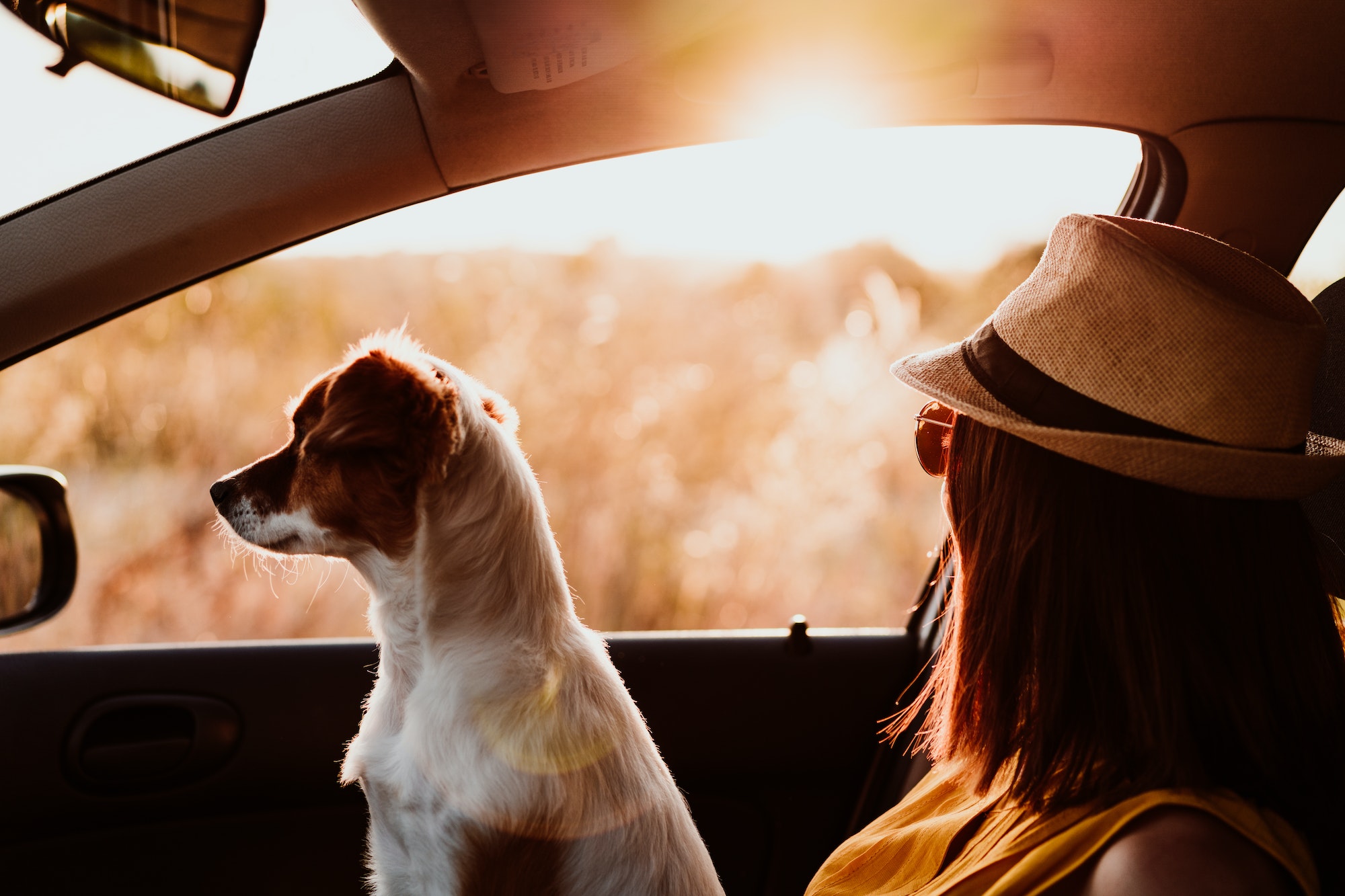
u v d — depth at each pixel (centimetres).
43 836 218
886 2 167
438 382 204
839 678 264
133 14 167
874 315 663
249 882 232
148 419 606
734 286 690
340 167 184
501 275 669
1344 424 165
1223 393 104
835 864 151
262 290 645
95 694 224
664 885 191
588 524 575
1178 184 214
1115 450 104
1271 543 109
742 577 568
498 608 198
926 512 589
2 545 221
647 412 608
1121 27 178
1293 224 215
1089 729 109
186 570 577
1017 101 197
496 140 190
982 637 119
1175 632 105
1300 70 188
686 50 172
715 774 259
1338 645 112
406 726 197
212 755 230
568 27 156
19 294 175
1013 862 109
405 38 158
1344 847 104
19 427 588
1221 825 97
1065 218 119
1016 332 117
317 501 207
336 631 564
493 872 182
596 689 202
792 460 600
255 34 171
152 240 180
